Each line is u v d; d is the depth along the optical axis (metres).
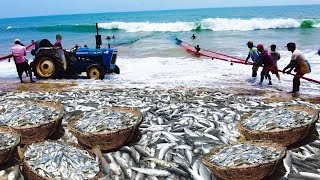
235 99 8.38
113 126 4.78
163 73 12.67
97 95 8.69
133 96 8.48
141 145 4.98
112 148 4.73
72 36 32.53
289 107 5.58
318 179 4.20
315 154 4.84
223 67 13.73
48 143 4.46
